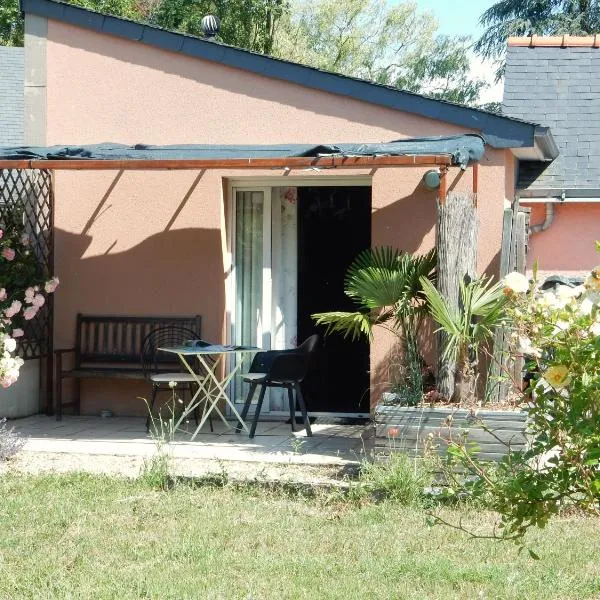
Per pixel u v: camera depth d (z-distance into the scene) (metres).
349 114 10.56
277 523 6.88
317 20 38.72
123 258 11.30
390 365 10.23
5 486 7.80
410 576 5.74
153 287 11.23
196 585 5.52
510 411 7.56
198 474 8.14
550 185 11.44
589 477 4.03
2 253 11.01
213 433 10.34
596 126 12.20
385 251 10.43
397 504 7.29
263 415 11.45
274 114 10.80
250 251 11.50
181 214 11.16
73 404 11.38
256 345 11.52
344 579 5.66
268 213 11.41
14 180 11.37
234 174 11.02
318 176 10.98
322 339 12.11
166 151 9.09
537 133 9.91
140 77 11.16
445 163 8.37
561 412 4.07
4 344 8.95
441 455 7.61
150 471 8.05
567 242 11.56
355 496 7.48
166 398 11.23
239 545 6.36
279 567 5.88
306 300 11.75
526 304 4.17
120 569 5.83
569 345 3.97
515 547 6.30
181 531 6.65
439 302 7.82
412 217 10.39
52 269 11.46
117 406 11.38
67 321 11.45
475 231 8.62
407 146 8.77
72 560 6.00
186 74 11.03
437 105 10.20
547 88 12.94
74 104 11.32
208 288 11.10
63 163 9.18
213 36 11.61
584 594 5.42
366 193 11.59
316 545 6.39
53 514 7.01
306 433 10.27
